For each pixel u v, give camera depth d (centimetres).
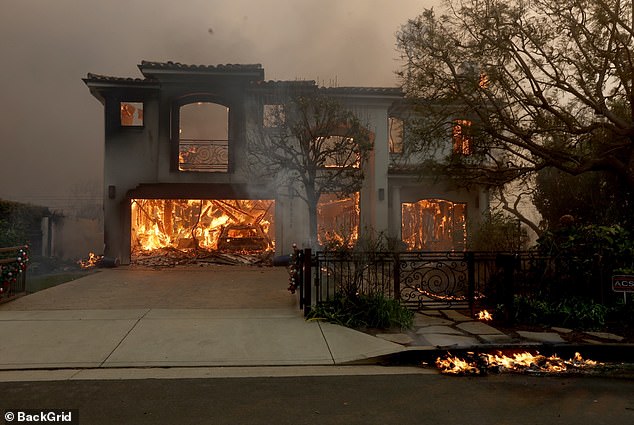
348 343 625
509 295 727
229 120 1666
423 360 586
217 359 568
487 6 854
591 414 414
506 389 482
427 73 905
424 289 943
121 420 393
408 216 1759
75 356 567
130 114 1778
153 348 598
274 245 1709
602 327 703
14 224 1427
